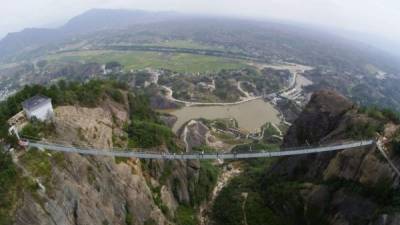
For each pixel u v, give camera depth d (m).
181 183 131.00
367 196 99.00
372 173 100.69
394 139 103.31
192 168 142.00
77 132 95.62
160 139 127.31
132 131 123.56
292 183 130.75
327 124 137.62
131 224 94.56
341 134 124.12
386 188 94.75
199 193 140.25
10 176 69.12
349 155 110.38
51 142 85.31
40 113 88.50
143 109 149.75
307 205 116.44
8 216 63.62
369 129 112.25
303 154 136.88
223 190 153.50
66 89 116.62
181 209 126.31
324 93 146.00
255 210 130.38
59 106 100.12
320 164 125.56
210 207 141.25
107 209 88.12
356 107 131.25
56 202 73.25
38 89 100.50
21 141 79.00
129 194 98.50
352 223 99.50
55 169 78.06
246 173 171.38
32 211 67.50
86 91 118.50
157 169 120.12
